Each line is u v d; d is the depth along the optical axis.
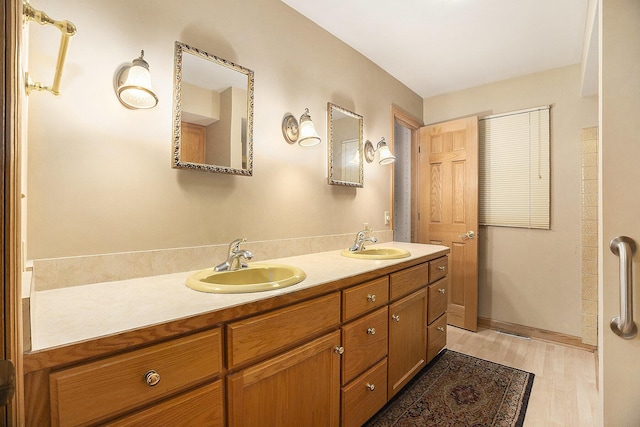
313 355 1.23
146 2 1.29
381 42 2.30
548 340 2.71
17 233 0.50
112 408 0.74
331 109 2.15
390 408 1.75
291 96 1.90
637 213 0.91
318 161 2.09
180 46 1.38
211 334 0.92
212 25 1.51
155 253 1.32
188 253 1.42
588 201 2.54
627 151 0.93
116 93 1.21
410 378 1.92
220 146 1.52
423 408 1.75
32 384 0.66
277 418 1.12
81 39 1.13
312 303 1.23
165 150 1.35
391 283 1.71
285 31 1.87
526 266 2.83
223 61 1.53
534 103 2.80
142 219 1.29
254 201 1.70
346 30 2.15
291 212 1.91
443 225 3.13
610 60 0.95
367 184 2.54
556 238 2.69
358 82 2.44
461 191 3.01
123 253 1.24
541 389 1.96
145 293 1.07
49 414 0.67
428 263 2.12
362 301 1.48
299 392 1.19
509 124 2.91
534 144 2.78
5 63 0.47
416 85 3.09
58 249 1.10
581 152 2.58
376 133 2.65
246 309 1.00
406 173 3.60
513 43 2.30
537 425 1.62
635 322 0.90
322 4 1.88
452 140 3.09
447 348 2.55
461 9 1.92
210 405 0.92
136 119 1.27
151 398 0.80
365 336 1.51
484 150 3.05
